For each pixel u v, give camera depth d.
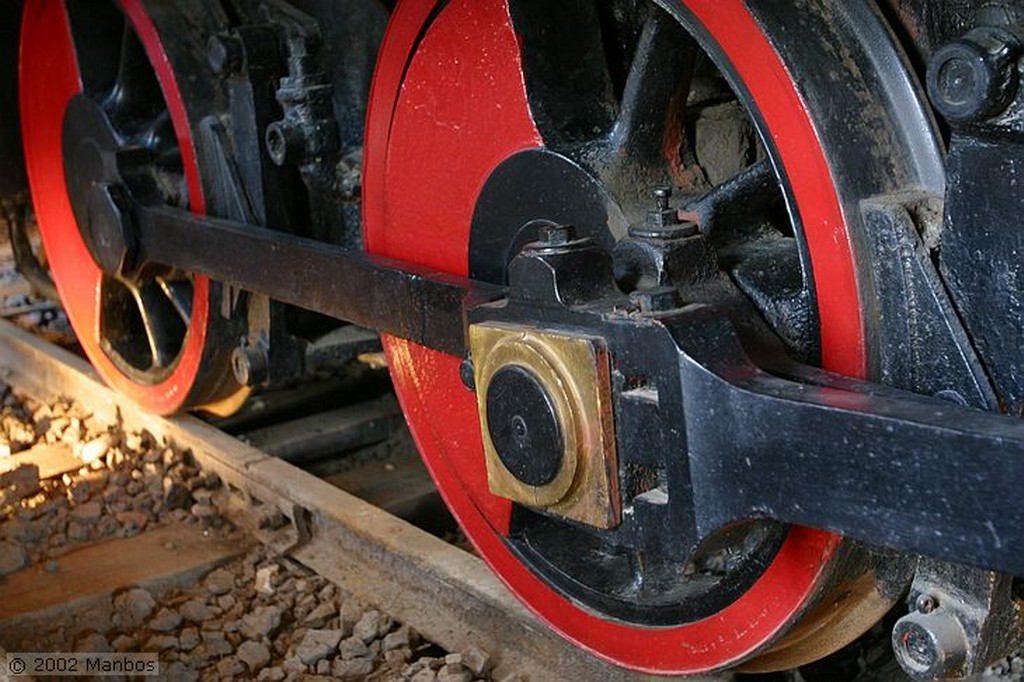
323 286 2.55
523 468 1.88
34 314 5.14
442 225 2.43
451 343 2.21
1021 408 1.59
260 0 3.07
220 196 3.12
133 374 3.74
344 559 3.01
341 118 2.99
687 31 1.99
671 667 2.13
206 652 2.82
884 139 1.73
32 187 4.04
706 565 2.37
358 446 3.78
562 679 2.43
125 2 3.27
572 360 1.78
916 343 1.65
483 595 2.57
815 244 1.74
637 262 1.88
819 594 1.82
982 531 1.42
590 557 2.34
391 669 2.69
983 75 1.49
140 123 3.52
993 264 1.58
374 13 2.91
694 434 1.69
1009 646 1.68
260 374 3.12
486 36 2.22
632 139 2.12
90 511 3.40
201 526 3.37
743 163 2.29
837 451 1.53
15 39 4.23
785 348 1.91
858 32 1.78
